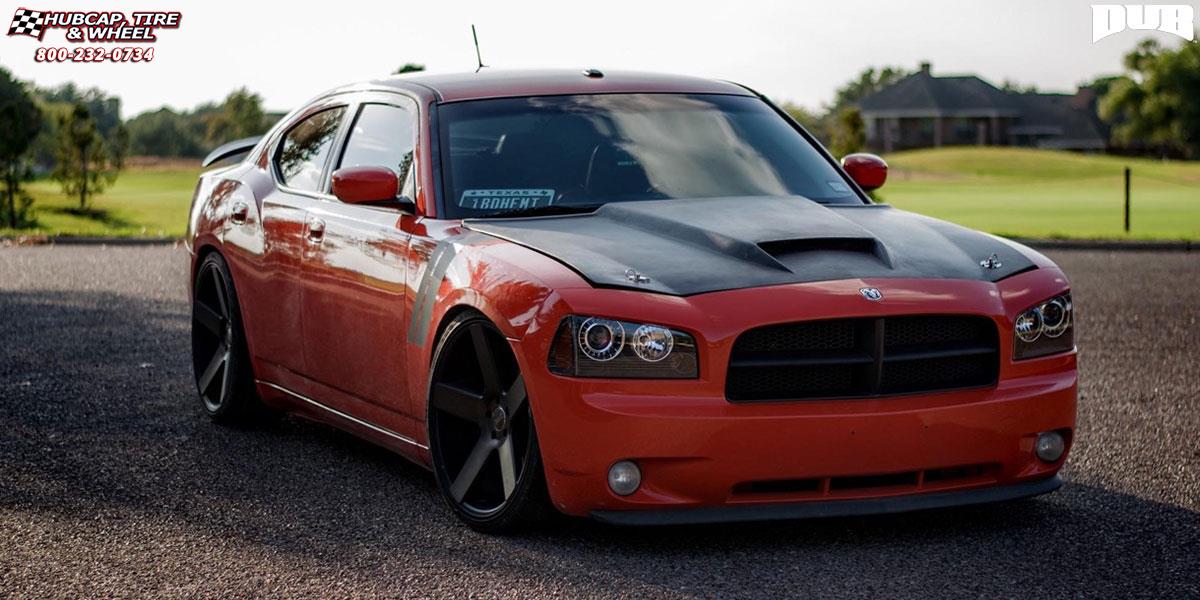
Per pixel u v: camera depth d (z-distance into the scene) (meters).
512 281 4.10
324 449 5.54
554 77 5.37
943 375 4.05
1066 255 16.33
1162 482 4.88
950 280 4.14
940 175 60.09
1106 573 3.78
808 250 4.21
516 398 4.12
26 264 14.06
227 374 5.93
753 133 5.30
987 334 4.11
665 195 4.79
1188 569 3.81
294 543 4.17
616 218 4.53
